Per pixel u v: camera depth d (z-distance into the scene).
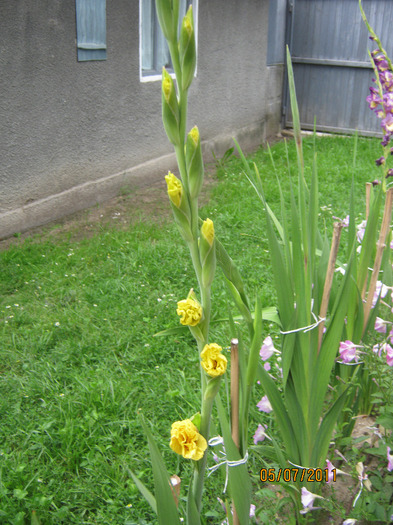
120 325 3.95
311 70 10.39
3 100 5.05
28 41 5.17
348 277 1.99
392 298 2.77
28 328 3.91
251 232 5.56
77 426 2.89
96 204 6.26
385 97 2.41
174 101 1.24
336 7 9.89
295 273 1.98
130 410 3.05
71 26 5.59
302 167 1.99
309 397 2.07
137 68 6.64
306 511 2.18
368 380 2.74
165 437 2.88
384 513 2.14
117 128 6.53
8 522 2.38
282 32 10.14
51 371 3.42
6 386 3.29
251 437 2.73
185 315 1.29
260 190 2.00
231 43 8.36
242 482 1.67
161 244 5.21
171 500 1.50
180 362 3.46
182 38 1.22
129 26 6.37
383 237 2.42
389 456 2.19
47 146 5.64
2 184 5.24
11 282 4.51
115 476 2.63
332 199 6.46
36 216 5.68
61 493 2.54
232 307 4.04
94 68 6.00
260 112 9.74
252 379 1.63
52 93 5.55
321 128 10.59
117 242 5.21
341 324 2.03
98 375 3.35
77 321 3.97
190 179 1.27
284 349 2.05
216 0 7.76
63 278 4.57
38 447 2.78
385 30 9.66
